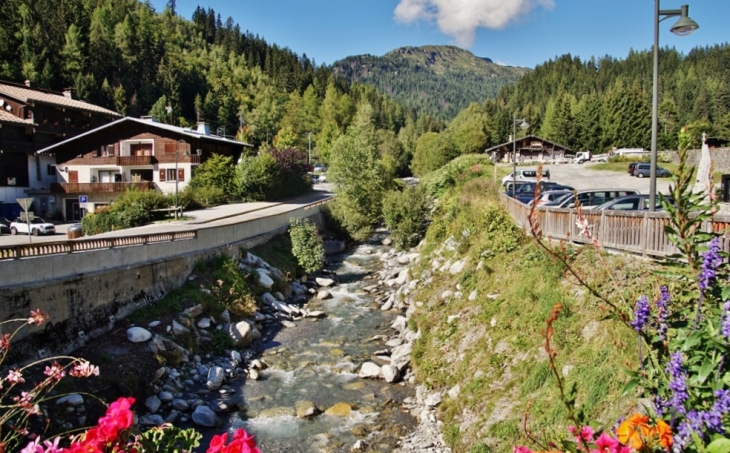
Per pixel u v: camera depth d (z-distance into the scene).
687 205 4.15
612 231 14.75
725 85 121.19
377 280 31.36
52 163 54.41
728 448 3.12
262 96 154.62
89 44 114.81
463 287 19.27
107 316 18.00
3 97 52.53
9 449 6.29
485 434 11.32
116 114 63.31
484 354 14.47
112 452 3.78
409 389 16.17
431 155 89.56
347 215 44.25
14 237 36.28
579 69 199.12
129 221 37.19
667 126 104.62
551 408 10.37
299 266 32.41
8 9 102.50
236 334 20.41
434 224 32.66
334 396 15.98
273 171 58.75
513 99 185.25
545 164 73.88
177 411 14.81
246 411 15.12
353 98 182.62
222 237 27.20
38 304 15.27
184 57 162.12
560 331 12.26
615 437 3.54
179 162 53.31
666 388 3.86
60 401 13.28
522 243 18.58
